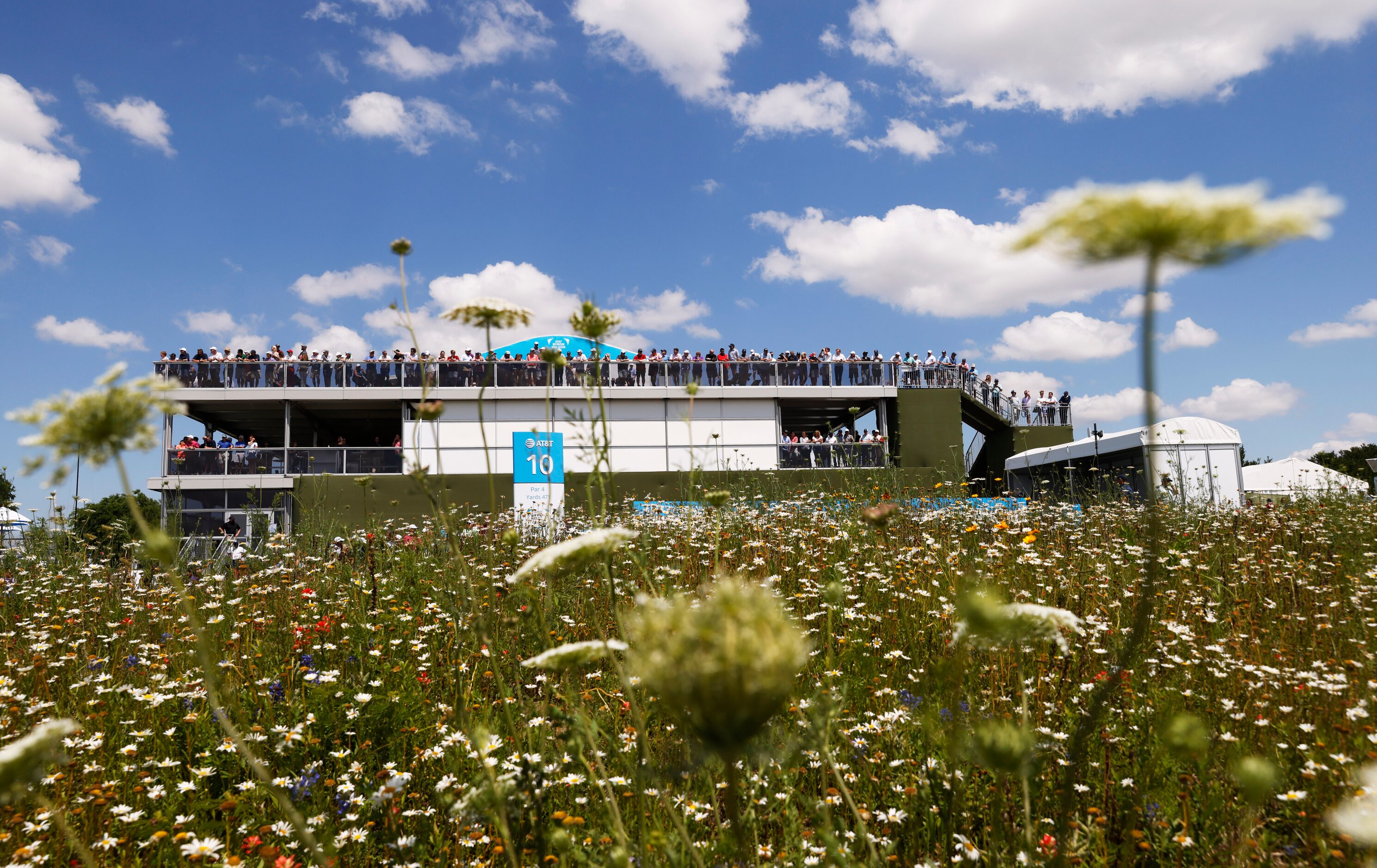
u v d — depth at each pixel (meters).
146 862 2.59
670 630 0.92
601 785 2.06
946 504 9.22
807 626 4.74
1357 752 2.52
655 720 3.16
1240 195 0.78
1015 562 5.73
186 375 25.31
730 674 0.85
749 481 11.80
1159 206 0.80
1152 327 0.91
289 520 10.55
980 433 31.48
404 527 9.34
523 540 8.09
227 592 6.47
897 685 3.70
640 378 26.70
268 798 2.95
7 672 4.42
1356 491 9.46
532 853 2.18
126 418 1.31
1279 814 2.38
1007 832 2.30
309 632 4.93
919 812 2.53
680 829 1.85
